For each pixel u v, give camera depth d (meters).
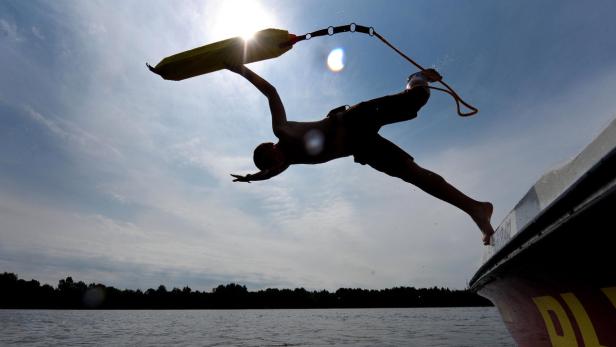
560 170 1.75
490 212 3.33
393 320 50.50
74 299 148.62
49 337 25.48
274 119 3.38
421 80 3.43
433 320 49.34
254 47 3.37
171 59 3.50
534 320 3.36
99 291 152.38
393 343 19.84
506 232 2.52
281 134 3.33
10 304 137.25
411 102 3.31
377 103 3.28
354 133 3.31
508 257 2.65
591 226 1.58
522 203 2.19
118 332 30.14
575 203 1.55
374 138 3.37
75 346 19.62
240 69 3.44
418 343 19.73
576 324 2.49
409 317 61.22
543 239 1.94
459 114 3.62
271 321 51.59
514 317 3.98
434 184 3.43
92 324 43.31
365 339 22.23
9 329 33.53
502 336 23.59
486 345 18.66
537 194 1.96
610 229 1.52
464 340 21.09
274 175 3.46
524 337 3.99
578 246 1.79
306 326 37.72
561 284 2.29
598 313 2.16
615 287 1.84
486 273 3.62
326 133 3.30
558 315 2.72
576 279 2.08
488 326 34.84
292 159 3.40
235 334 27.39
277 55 3.53
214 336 25.56
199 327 37.16
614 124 1.36
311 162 3.41
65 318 62.47
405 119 3.38
